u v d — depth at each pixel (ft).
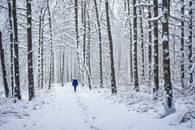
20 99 71.00
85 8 132.26
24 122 42.68
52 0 155.43
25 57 144.87
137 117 44.45
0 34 77.41
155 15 55.52
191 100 49.60
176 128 34.78
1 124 41.04
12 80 83.61
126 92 81.00
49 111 54.80
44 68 181.27
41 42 135.33
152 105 51.52
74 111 54.75
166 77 43.88
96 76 178.60
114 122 41.68
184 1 76.64
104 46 173.27
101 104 64.59
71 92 112.88
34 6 126.11
